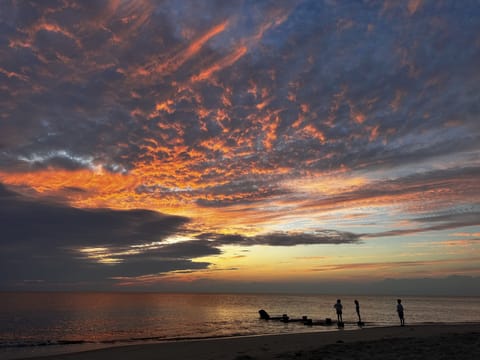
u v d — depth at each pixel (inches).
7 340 1168.2
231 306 3828.7
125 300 5487.2
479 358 498.6
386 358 517.0
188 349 737.6
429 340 706.2
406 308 3464.6
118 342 1071.6
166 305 3905.0
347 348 630.5
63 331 1469.0
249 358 571.8
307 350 625.0
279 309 3280.0
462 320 1962.4
